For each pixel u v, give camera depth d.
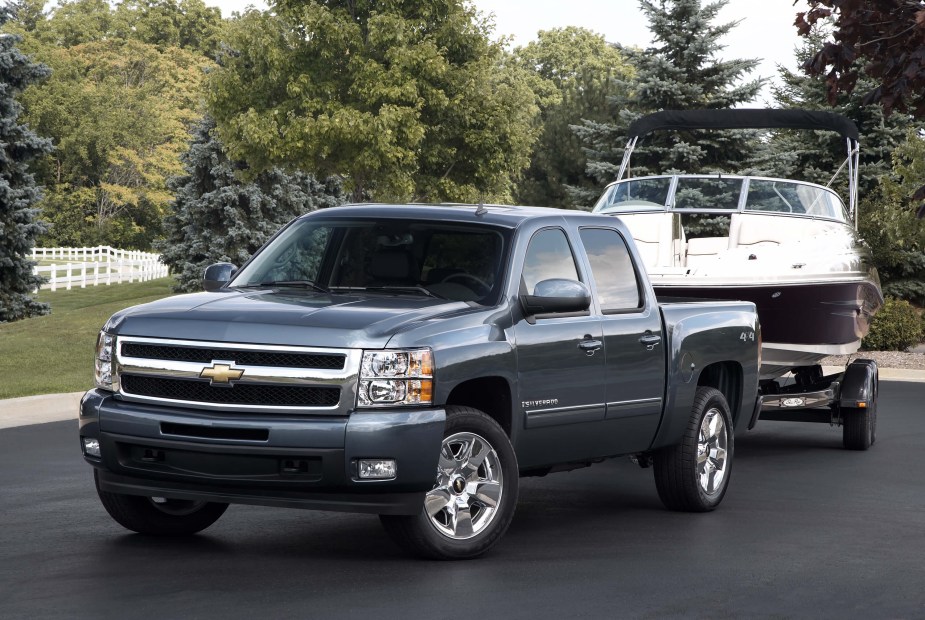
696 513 10.32
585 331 9.00
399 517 7.79
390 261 8.85
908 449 14.66
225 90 33.88
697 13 39.00
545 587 7.33
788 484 11.97
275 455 7.45
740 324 10.92
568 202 45.16
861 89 37.94
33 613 6.52
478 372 8.00
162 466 7.78
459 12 33.78
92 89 112.44
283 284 8.97
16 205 37.28
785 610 6.93
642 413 9.62
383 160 32.44
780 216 15.91
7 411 16.36
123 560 7.94
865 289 14.93
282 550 8.37
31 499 10.39
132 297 49.72
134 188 110.94
